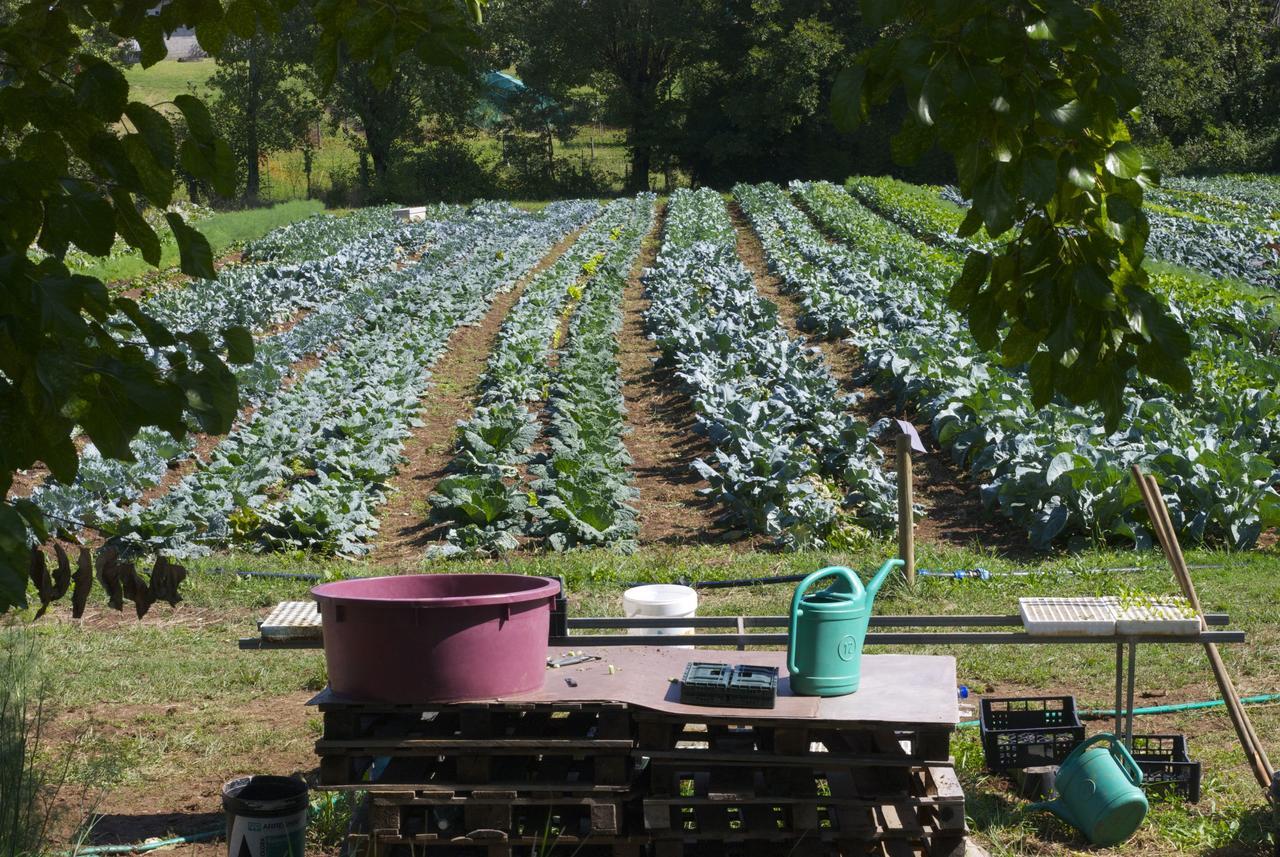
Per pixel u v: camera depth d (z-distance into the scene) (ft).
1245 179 219.20
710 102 246.06
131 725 26.73
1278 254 110.01
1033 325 11.27
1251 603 33.04
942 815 16.85
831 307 83.20
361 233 138.10
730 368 65.82
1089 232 11.21
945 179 234.79
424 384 72.74
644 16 235.81
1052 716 22.77
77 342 9.74
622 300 100.89
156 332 10.73
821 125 238.48
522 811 18.12
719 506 49.24
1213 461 41.11
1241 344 66.80
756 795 16.97
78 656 32.53
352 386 68.33
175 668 31.17
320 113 240.32
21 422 9.96
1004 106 9.96
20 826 17.42
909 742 18.54
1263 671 27.76
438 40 11.34
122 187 10.20
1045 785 21.09
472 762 17.28
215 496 46.98
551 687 18.06
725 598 36.37
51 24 11.28
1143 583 35.37
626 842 17.11
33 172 9.64
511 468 53.78
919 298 84.64
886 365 63.67
